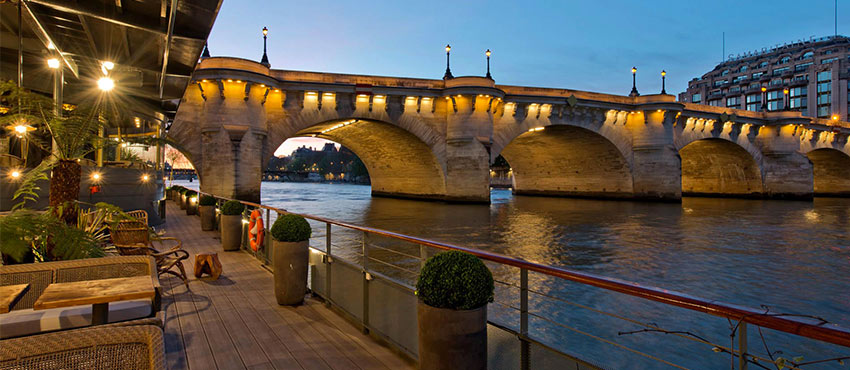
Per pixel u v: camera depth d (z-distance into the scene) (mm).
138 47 13297
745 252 22250
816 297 14445
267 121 42688
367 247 5965
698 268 18578
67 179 7664
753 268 18609
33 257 6281
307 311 7008
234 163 38406
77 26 12172
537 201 65375
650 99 59250
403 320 5164
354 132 59906
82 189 13492
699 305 2520
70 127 7684
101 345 2602
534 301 12602
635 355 8977
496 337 4109
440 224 33688
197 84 38312
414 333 4953
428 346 3639
